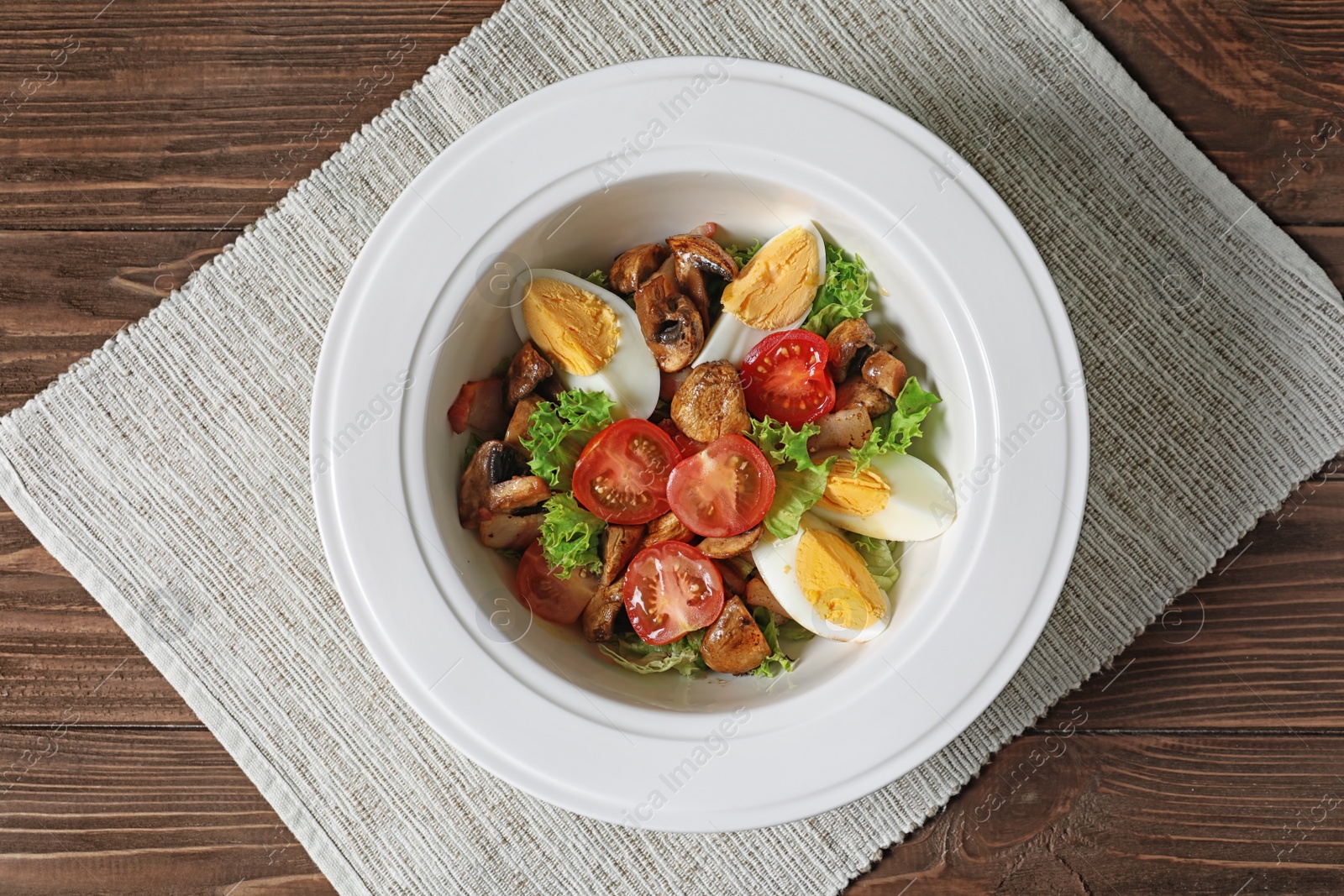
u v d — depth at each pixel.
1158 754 0.70
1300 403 0.68
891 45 0.68
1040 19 0.68
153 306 0.71
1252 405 0.69
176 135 0.71
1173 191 0.68
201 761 0.72
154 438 0.70
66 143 0.71
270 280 0.70
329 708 0.70
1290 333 0.68
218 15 0.71
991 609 0.62
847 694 0.62
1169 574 0.69
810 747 0.62
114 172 0.71
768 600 0.65
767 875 0.70
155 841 0.71
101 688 0.71
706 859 0.70
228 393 0.70
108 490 0.70
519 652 0.63
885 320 0.65
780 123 0.62
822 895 0.70
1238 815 0.70
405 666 0.62
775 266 0.64
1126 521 0.69
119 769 0.72
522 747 0.62
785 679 0.64
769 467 0.63
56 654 0.71
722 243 0.66
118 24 0.71
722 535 0.63
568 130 0.62
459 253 0.62
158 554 0.70
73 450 0.70
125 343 0.70
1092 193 0.68
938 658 0.62
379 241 0.62
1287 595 0.70
